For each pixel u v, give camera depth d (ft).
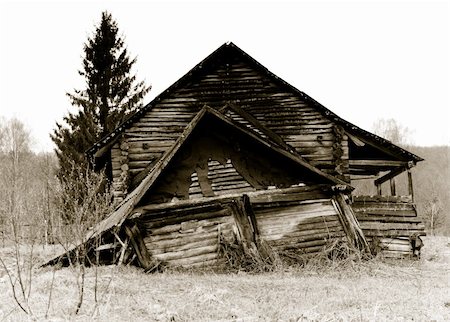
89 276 35.53
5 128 142.92
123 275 36.65
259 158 49.55
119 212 44.75
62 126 95.55
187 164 47.01
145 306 27.48
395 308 27.99
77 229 27.22
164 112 55.88
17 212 27.45
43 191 30.48
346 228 48.98
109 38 98.94
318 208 49.19
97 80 97.96
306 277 39.99
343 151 57.21
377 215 54.34
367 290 34.09
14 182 28.37
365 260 47.26
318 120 57.82
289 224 47.62
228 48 57.41
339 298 31.01
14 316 24.23
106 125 94.73
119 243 42.16
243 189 48.32
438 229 120.57
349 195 53.16
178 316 25.91
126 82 98.84
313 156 57.06
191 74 56.54
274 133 56.75
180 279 36.81
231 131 48.83
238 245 44.27
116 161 54.65
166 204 43.55
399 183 161.58
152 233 42.47
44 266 41.32
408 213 54.29
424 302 29.66
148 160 54.70
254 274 41.81
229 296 30.94
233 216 45.62
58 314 24.86
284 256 45.65
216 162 48.32
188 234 43.55
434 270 46.52
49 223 29.27
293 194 48.62
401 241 53.11
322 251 46.47
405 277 41.47
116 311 26.21
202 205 44.93
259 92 57.67
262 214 47.42
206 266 42.98
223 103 57.00
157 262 41.27
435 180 158.71
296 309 27.84
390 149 57.41
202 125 48.52
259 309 27.76
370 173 71.77
